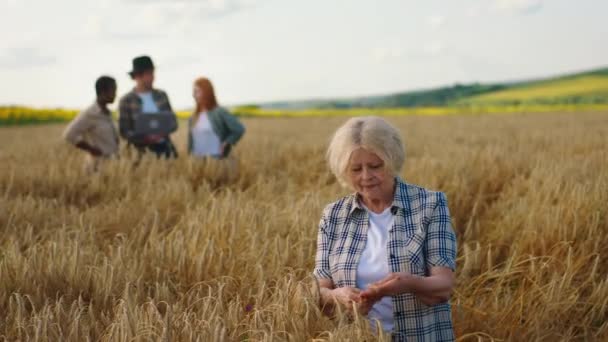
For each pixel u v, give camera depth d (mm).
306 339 2590
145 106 7816
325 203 5258
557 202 5129
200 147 8016
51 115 40469
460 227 5418
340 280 2611
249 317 2949
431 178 6496
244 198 5902
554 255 4199
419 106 92562
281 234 4445
